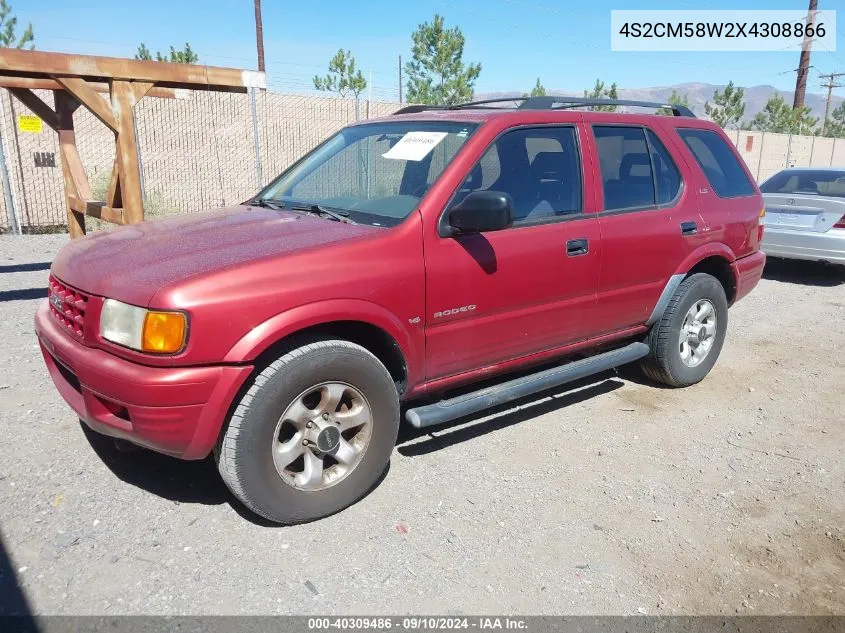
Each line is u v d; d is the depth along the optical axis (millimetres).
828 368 5859
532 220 3932
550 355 4270
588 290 4262
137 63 6340
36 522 3148
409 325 3400
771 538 3320
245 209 4117
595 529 3322
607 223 4301
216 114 15117
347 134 4562
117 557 2930
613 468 3943
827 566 3119
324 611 2680
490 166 3768
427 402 4434
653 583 2953
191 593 2736
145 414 2809
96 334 2973
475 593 2830
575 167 4230
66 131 7934
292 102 16031
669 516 3473
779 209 9258
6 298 7105
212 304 2791
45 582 2756
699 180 5039
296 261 3033
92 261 3246
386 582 2863
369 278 3207
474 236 3631
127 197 6516
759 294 8719
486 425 4457
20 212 12227
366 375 3232
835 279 9719
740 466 4039
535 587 2885
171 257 3104
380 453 3402
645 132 4762
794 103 36281
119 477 3572
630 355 4652
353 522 3281
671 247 4730
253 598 2727
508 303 3812
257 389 2926
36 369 5027
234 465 2945
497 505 3490
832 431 4574
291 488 3113
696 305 5094
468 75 20672
